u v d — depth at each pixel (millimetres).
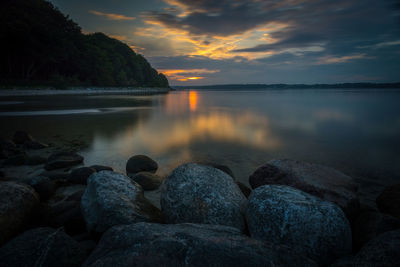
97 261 1682
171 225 2170
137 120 15852
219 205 2768
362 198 4648
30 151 7773
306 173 3689
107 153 7668
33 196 3156
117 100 37531
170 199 2916
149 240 1824
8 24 46750
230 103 37719
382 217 2645
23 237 2094
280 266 1641
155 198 4355
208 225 2234
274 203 2402
